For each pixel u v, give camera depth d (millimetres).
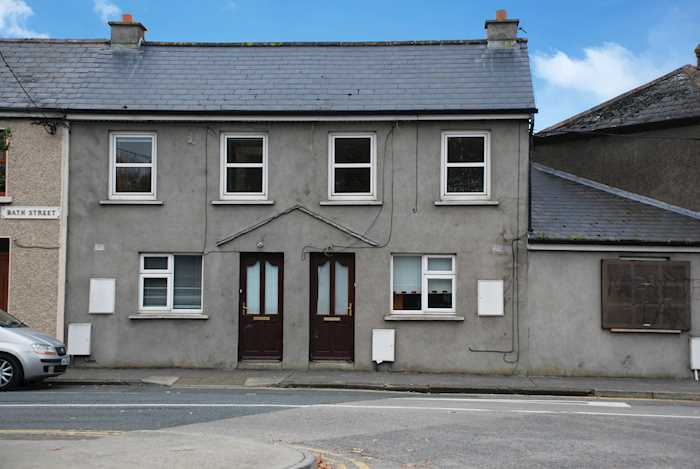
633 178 21625
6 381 14859
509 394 16172
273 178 18828
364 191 18875
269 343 18703
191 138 18922
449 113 18391
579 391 16156
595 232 18578
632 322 18188
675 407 14195
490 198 18578
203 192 18859
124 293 18719
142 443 9148
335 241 18703
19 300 18547
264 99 18953
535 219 19141
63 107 18578
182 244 18781
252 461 8172
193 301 18953
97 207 18812
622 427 11508
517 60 19891
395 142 18781
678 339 18234
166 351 18578
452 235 18578
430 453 9445
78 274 18719
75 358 18531
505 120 18578
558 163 23547
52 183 18719
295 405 13188
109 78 19641
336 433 10648
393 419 11867
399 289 18828
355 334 18516
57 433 10344
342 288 18828
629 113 22375
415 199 18688
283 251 18703
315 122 18781
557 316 18375
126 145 19062
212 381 16750
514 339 18359
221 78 19672
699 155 20094
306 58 20328
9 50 20406
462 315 18469
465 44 20453
